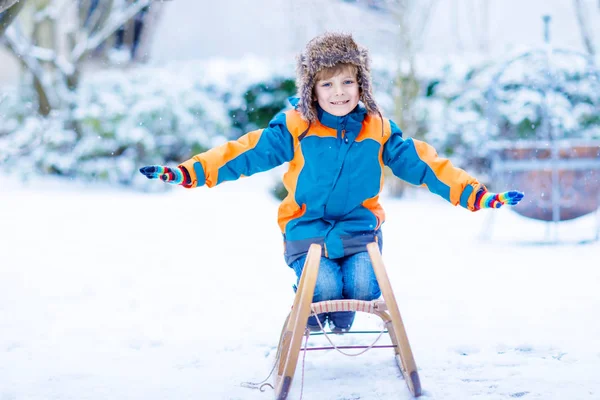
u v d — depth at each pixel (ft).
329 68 10.67
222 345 12.94
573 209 23.70
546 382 10.53
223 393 10.37
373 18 41.14
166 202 36.09
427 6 40.40
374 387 10.45
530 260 20.65
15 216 30.48
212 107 42.42
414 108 38.17
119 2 46.50
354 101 10.92
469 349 12.37
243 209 33.83
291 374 9.67
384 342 12.84
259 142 10.76
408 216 31.19
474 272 19.20
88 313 15.47
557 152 23.62
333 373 11.14
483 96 36.42
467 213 31.65
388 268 19.99
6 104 43.47
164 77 43.09
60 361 12.05
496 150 24.43
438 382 10.62
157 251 23.22
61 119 41.88
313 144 10.89
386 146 11.28
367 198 11.08
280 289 17.74
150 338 13.28
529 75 33.55
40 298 16.89
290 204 11.21
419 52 42.63
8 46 42.39
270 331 13.84
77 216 30.86
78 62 43.68
